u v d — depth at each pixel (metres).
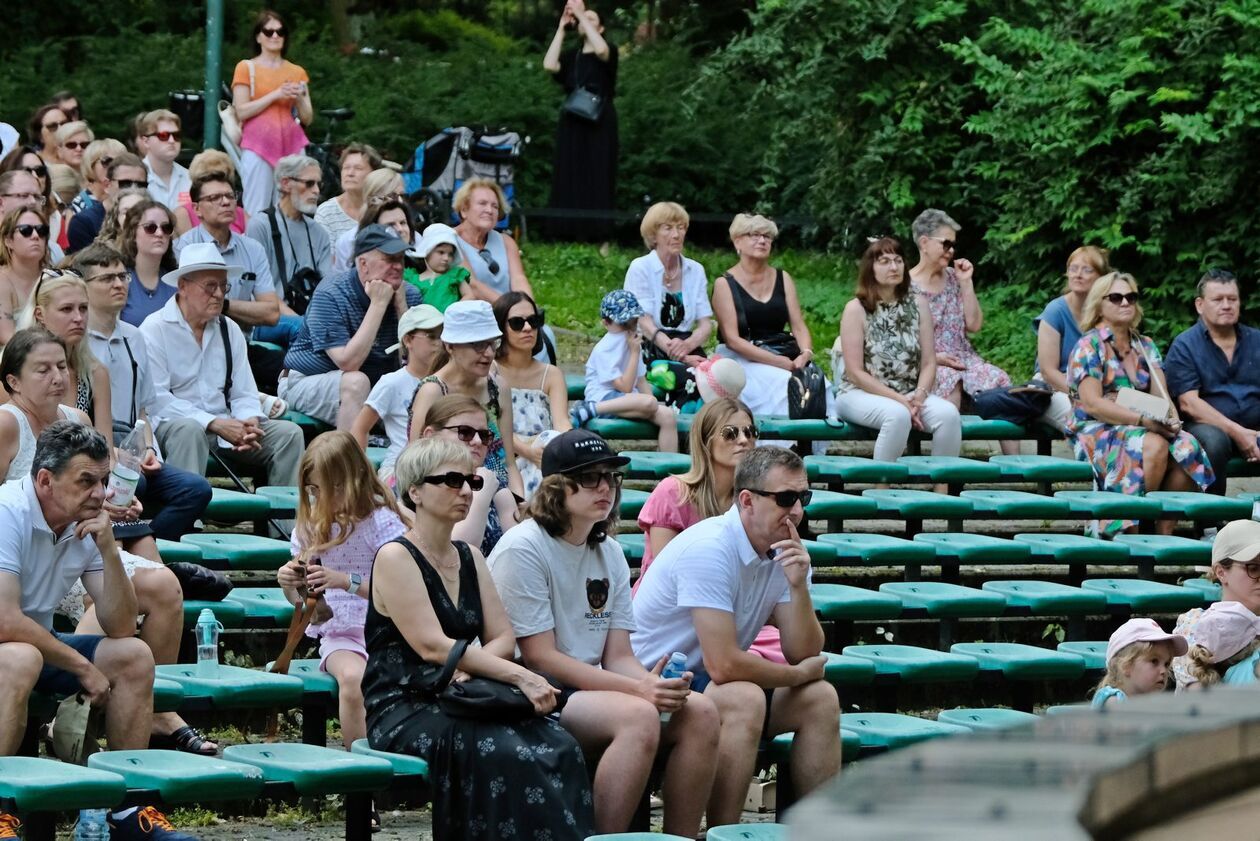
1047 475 13.35
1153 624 8.48
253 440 11.27
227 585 9.16
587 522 7.79
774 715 8.04
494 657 7.34
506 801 7.06
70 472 7.36
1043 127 18.83
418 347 11.07
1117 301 13.51
